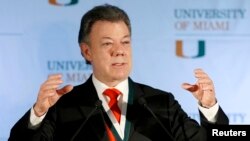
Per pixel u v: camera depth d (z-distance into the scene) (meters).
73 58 8.48
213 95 4.43
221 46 8.54
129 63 4.68
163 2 8.55
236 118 8.53
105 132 4.63
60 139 4.70
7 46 8.34
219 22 8.53
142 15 8.54
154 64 8.55
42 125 4.43
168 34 8.56
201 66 8.55
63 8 8.48
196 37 8.59
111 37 4.59
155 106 4.89
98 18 4.66
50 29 8.45
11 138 4.40
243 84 8.55
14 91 8.34
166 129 4.65
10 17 8.36
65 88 4.22
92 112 4.58
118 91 4.82
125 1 8.51
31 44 8.40
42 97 4.12
